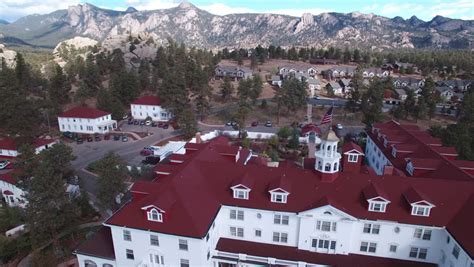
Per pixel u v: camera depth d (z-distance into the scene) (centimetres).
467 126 8069
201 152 5494
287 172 4709
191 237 3844
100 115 11675
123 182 5956
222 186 4697
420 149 6159
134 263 4241
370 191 4262
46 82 15925
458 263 3653
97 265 4397
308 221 4259
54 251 5169
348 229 4178
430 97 13162
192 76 15425
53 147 6444
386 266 4091
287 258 4250
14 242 5394
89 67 15550
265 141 9775
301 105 13225
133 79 14450
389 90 15800
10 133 9719
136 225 4038
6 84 11206
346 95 16675
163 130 11900
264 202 4428
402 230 4103
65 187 5416
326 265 4128
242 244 4531
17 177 6397
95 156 9412
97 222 6122
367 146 8456
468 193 4175
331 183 4512
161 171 5100
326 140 4400
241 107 11300
